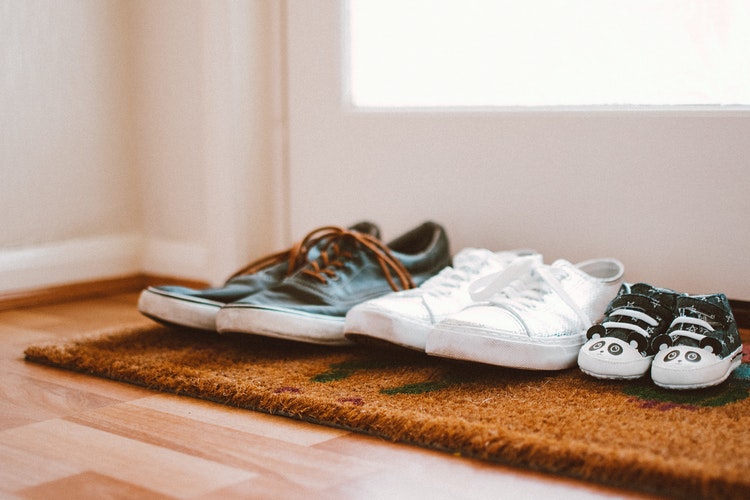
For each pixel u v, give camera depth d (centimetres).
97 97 181
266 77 176
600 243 145
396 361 118
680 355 100
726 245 135
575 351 113
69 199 177
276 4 175
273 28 175
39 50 169
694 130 135
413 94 164
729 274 135
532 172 150
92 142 180
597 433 86
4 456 86
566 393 101
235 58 171
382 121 164
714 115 133
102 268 182
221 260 176
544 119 148
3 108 164
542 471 82
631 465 77
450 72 160
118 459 86
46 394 108
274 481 80
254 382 108
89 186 180
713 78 135
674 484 74
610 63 144
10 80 164
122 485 79
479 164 155
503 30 154
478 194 156
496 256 130
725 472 74
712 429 87
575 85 148
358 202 170
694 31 136
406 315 114
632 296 109
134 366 114
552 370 110
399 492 77
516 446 83
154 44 183
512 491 77
